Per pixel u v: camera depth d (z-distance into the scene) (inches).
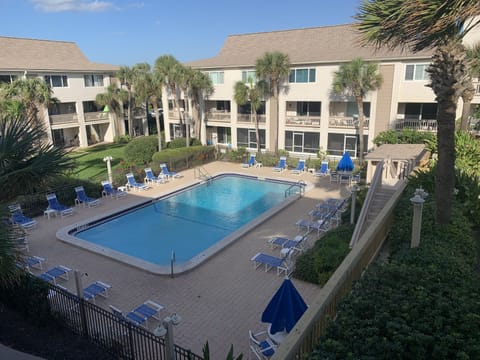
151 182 1115.9
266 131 1438.2
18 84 1301.7
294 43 1508.4
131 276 569.6
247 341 414.9
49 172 381.4
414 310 206.2
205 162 1396.4
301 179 1133.1
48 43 1877.5
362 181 1044.5
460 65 366.6
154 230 791.7
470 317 195.0
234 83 1450.5
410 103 1235.9
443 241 369.7
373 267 291.4
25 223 761.0
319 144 1352.1
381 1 329.4
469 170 611.2
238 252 642.2
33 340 403.5
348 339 199.2
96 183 977.5
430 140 900.0
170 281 551.2
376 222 400.5
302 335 218.1
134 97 1908.2
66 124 1674.5
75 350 388.5
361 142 1160.8
